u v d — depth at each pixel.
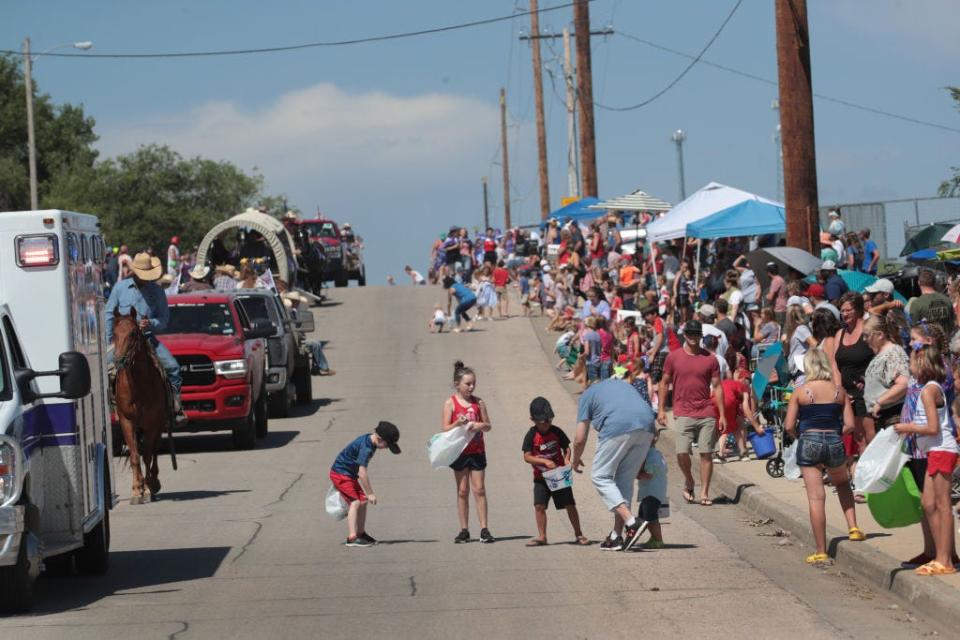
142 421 20.52
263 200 95.31
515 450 26.08
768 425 22.28
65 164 116.62
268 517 19.02
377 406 34.03
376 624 11.66
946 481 12.55
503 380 38.22
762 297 27.97
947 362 14.91
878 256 36.53
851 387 17.33
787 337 21.19
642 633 11.09
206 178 90.69
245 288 35.69
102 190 89.06
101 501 14.42
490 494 20.94
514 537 16.91
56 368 13.48
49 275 13.51
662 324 27.17
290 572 14.64
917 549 14.02
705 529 17.20
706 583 13.44
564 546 16.09
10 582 12.20
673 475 22.48
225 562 15.45
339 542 16.77
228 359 26.33
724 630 11.18
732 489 19.98
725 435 22.80
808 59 24.95
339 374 41.19
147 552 16.38
